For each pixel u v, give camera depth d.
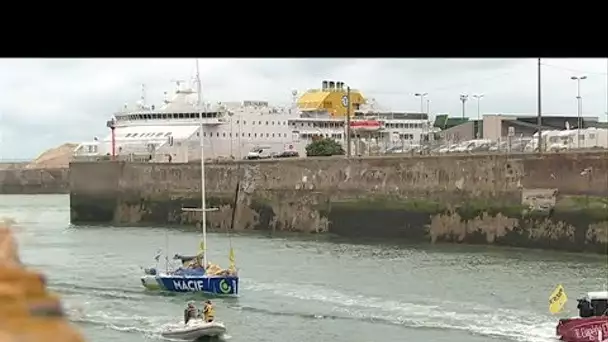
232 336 32.84
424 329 33.38
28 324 3.69
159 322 35.75
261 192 87.94
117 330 33.88
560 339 31.06
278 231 86.00
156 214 97.94
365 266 54.56
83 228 93.69
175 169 96.56
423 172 73.69
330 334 32.88
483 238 68.50
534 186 65.00
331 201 81.38
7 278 3.78
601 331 30.00
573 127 123.56
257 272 51.78
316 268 53.69
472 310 37.28
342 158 80.88
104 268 54.81
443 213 71.75
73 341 3.76
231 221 90.56
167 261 51.31
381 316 36.34
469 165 70.00
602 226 60.16
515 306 38.16
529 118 129.25
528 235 65.12
